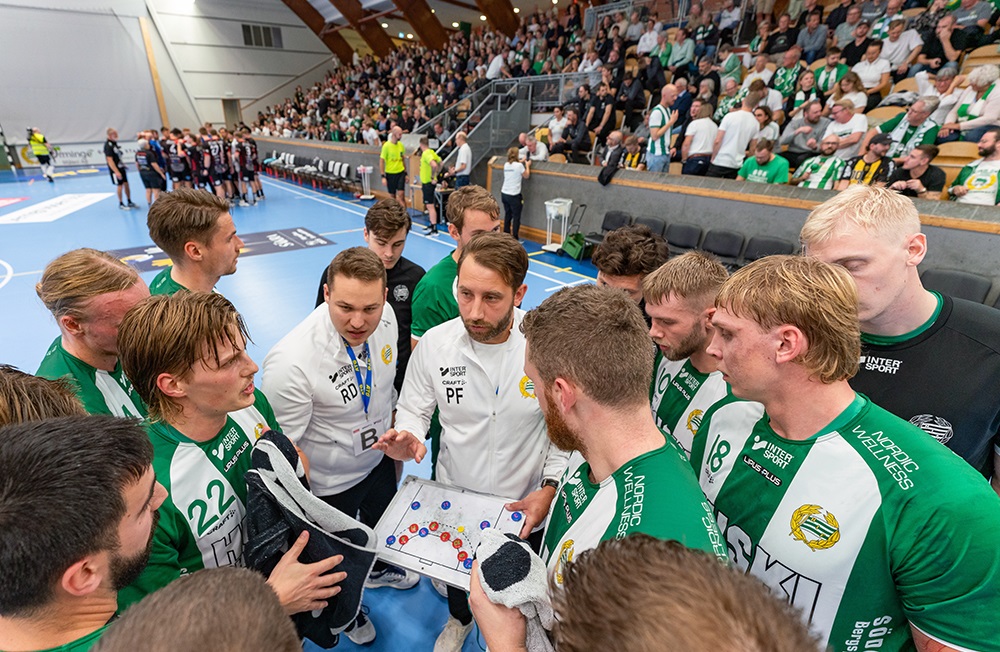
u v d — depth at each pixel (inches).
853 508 34.3
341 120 647.8
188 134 480.4
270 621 19.7
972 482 31.3
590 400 34.0
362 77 764.6
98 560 28.0
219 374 43.7
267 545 43.3
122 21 692.7
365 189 505.4
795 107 254.8
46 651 27.3
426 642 79.9
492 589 28.0
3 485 25.6
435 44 684.1
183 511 45.0
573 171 315.9
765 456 39.9
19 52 636.1
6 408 34.5
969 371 45.9
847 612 35.4
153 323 41.6
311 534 45.5
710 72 294.7
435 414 73.3
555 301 36.7
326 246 326.0
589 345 33.0
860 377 51.6
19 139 662.5
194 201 75.0
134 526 30.4
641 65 339.3
